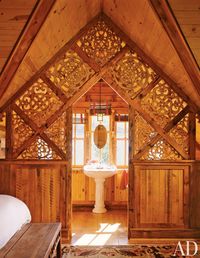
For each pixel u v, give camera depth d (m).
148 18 3.46
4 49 3.26
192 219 4.41
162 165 4.40
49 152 4.38
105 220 5.39
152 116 4.41
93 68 4.39
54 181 4.38
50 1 2.87
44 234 3.09
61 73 4.37
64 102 4.37
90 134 6.31
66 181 4.38
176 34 3.24
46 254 2.62
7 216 3.30
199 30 3.13
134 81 4.41
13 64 3.50
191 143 4.39
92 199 6.14
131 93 4.42
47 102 4.37
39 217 4.38
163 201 4.42
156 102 4.41
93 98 6.20
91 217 5.59
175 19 3.04
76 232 4.72
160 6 2.97
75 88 4.39
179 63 3.79
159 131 4.39
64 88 4.38
